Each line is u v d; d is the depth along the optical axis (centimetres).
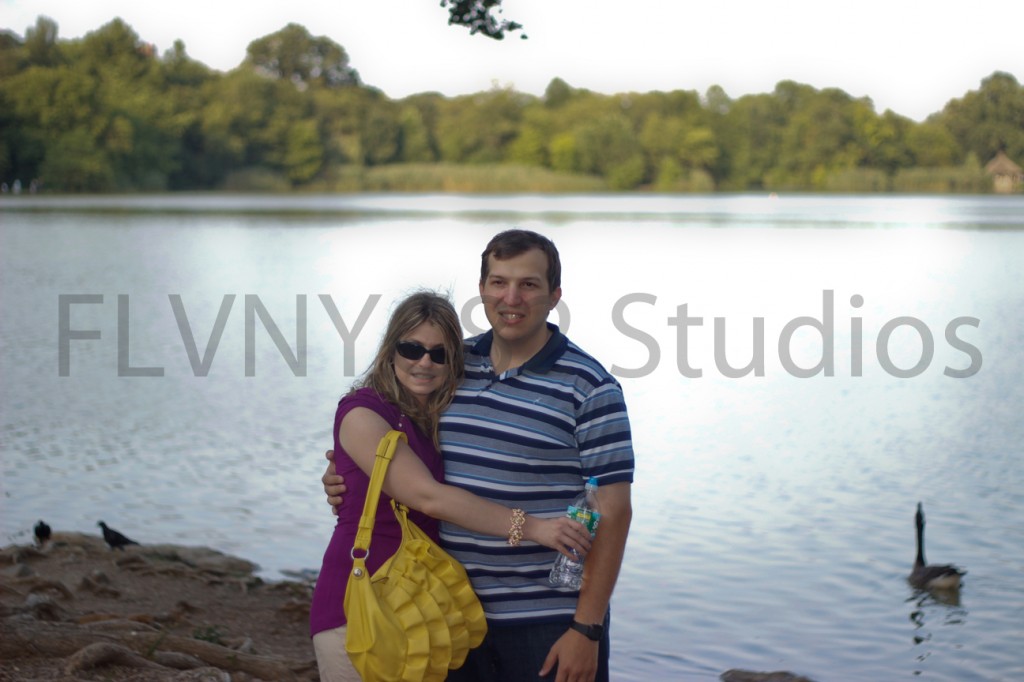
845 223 5762
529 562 359
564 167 12850
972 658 759
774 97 13612
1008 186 12425
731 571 915
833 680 728
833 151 12862
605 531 351
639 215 6612
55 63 11100
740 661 747
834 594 870
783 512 1069
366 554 346
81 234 4709
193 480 1137
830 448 1318
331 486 364
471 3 877
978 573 912
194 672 514
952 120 12719
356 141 12631
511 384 360
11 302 2512
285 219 5938
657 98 13588
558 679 353
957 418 1468
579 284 2822
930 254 3756
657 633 796
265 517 1017
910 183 12650
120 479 1138
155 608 705
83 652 500
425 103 14075
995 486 1154
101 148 10200
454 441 361
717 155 12912
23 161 9969
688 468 1236
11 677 486
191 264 3412
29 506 1040
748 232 4919
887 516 1066
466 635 350
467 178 12544
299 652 641
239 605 742
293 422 1400
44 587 695
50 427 1356
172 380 1659
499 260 356
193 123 11606
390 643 334
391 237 4462
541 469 354
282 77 14788
